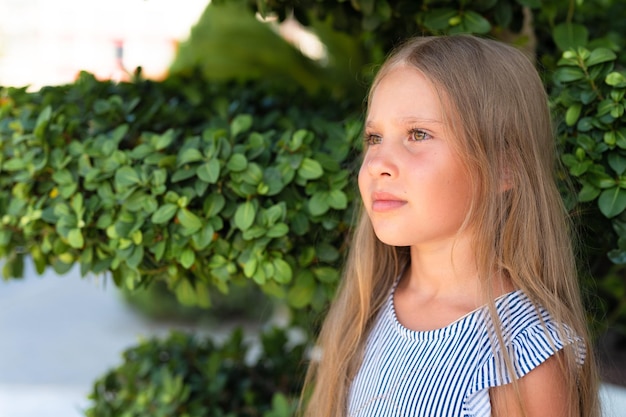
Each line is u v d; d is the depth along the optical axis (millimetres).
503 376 1097
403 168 1146
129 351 2189
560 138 1392
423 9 1546
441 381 1133
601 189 1307
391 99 1187
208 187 1381
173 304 5816
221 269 1384
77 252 1478
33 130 1517
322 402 1380
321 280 1432
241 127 1462
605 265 2010
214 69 2850
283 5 1675
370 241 1380
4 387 4176
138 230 1343
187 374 2076
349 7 1665
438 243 1214
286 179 1372
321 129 1657
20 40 8039
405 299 1304
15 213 1467
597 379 1243
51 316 6059
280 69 2871
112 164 1408
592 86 1345
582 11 1935
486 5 1497
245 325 5684
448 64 1189
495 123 1191
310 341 2051
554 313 1159
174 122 1760
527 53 1521
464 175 1161
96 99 1728
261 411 1979
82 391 4117
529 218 1209
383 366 1224
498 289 1191
